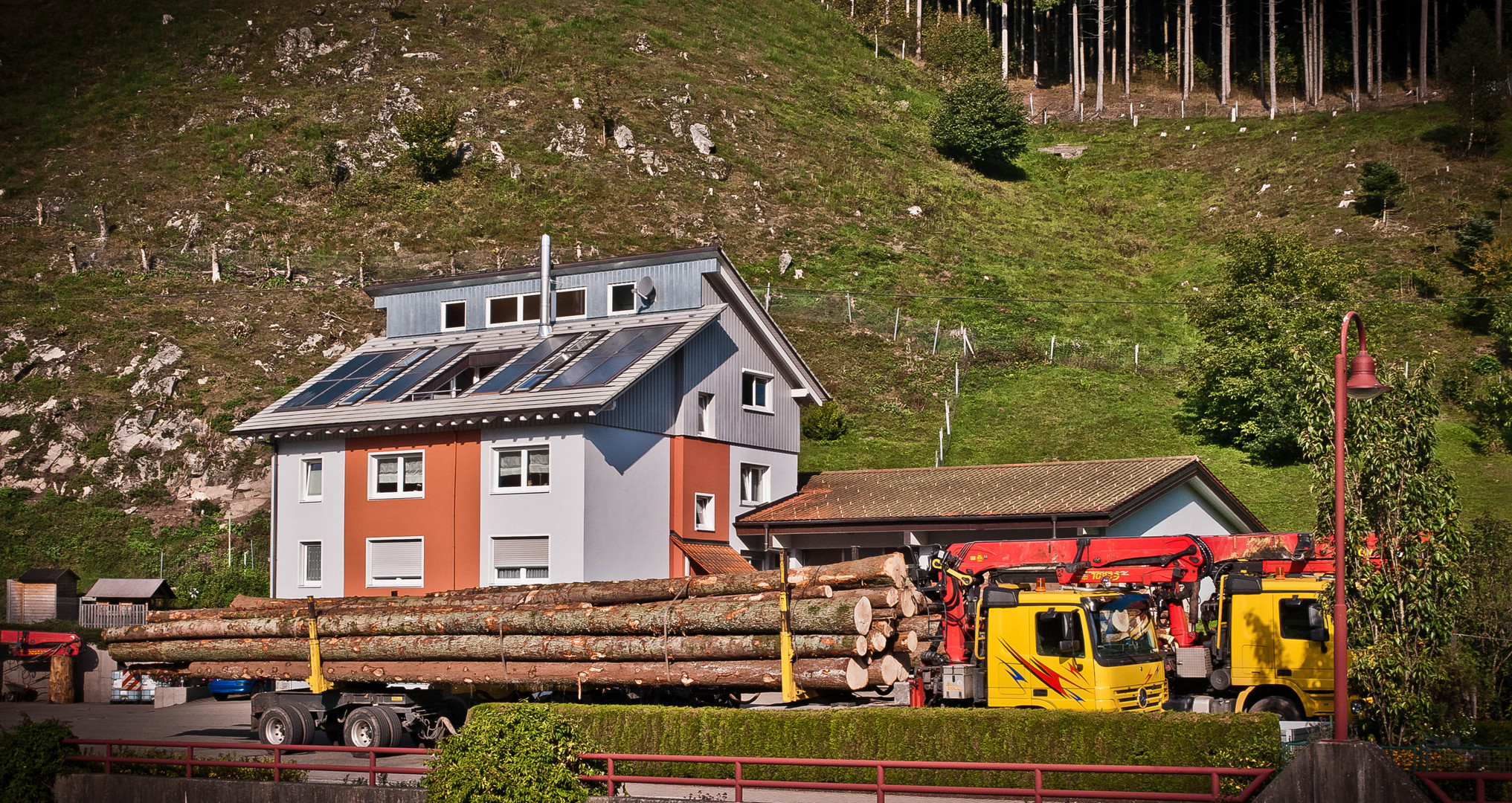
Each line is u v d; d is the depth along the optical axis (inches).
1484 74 3105.3
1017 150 3405.5
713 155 2999.5
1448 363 1995.6
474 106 3014.3
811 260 2551.7
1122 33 4490.7
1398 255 2477.9
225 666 855.7
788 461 1320.1
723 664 665.0
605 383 1046.4
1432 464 546.3
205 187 2623.0
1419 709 523.2
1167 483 1080.8
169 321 2095.2
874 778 597.3
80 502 1697.8
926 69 4141.2
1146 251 2832.2
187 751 681.6
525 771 525.3
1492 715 731.4
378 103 2967.5
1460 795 462.9
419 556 1107.3
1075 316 2388.0
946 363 2142.0
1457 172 2859.3
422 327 1331.2
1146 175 3319.4
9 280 2198.6
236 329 2087.8
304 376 1968.5
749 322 1258.0
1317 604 690.2
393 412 1120.8
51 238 2391.7
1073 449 1809.8
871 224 2787.9
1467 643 765.9
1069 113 3919.8
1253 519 1247.5
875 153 3240.7
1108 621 651.5
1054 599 649.0
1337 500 486.0
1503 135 2999.5
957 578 733.9
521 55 3319.4
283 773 633.6
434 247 2517.2
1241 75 4097.0
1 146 2763.3
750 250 2578.7
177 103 2972.4
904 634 652.7
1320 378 561.3
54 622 1380.4
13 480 1720.0
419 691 799.7
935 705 690.8
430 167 2751.0
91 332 2025.1
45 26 3292.3
